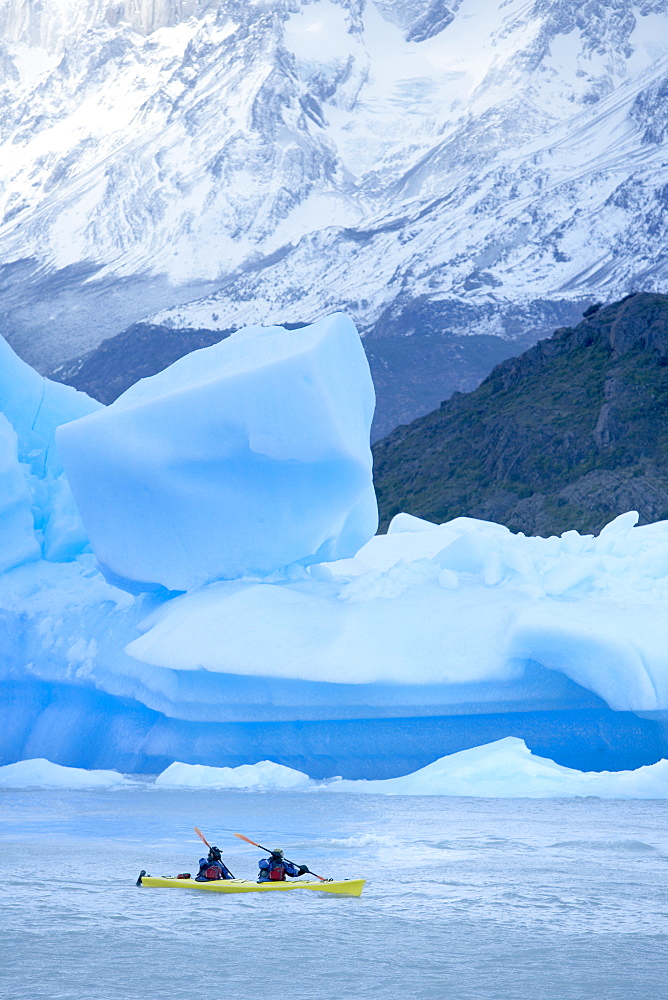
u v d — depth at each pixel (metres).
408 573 61.94
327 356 56.34
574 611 54.72
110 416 59.81
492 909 30.48
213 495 59.59
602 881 33.62
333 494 58.56
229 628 56.66
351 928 28.66
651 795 49.91
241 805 49.31
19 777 58.62
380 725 57.34
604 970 25.00
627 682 51.88
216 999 23.05
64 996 23.17
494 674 53.41
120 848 39.47
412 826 43.19
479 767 52.84
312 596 59.69
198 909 30.66
